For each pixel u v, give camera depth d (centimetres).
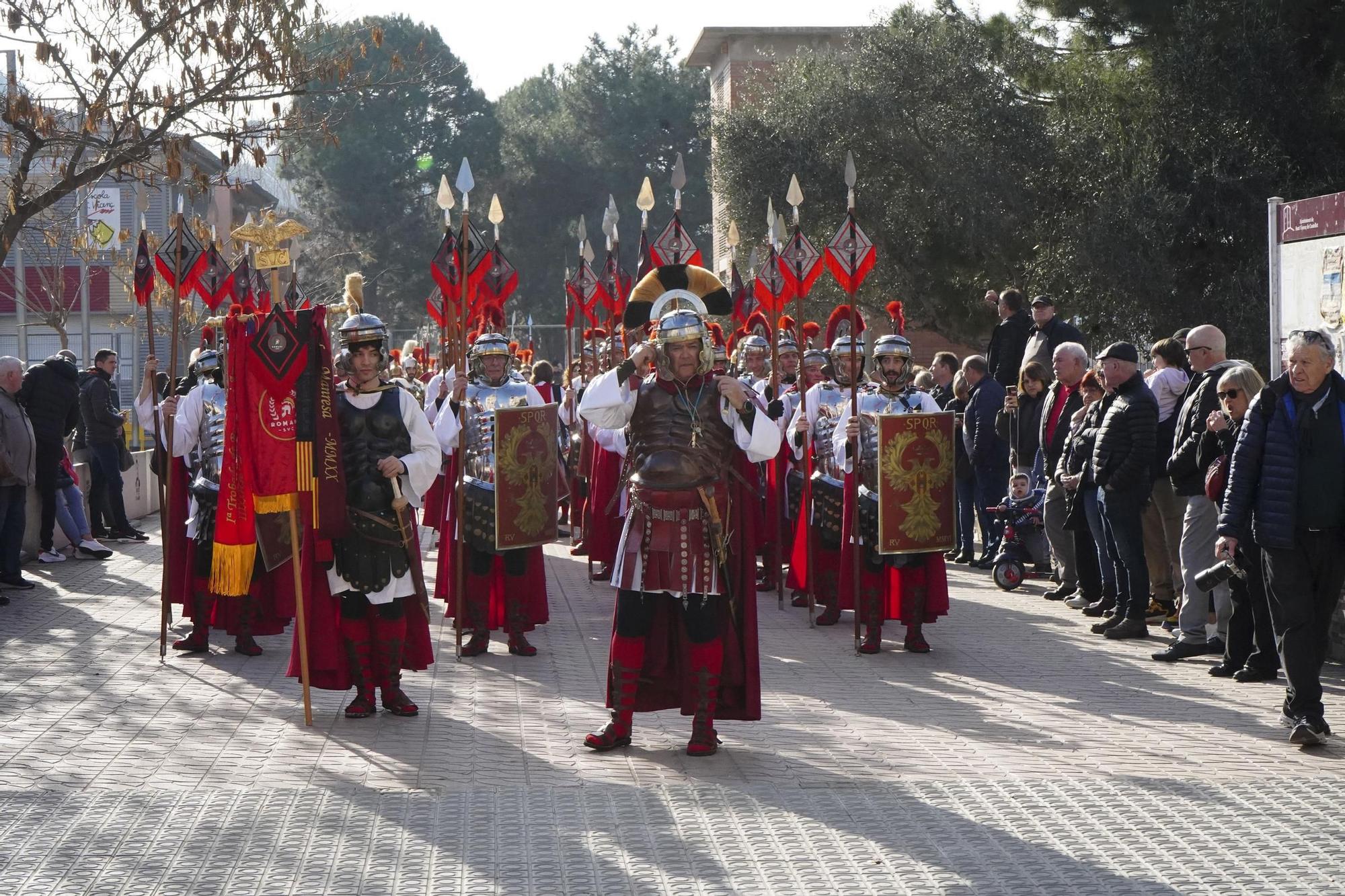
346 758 650
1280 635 691
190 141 1537
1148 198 2538
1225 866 503
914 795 591
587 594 1222
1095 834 538
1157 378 1054
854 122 2939
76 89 1475
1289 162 2572
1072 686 831
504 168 6681
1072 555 1185
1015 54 2927
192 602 934
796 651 955
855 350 934
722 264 4269
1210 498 806
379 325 741
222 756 653
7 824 543
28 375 1406
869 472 941
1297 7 2652
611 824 548
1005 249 2817
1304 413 685
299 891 472
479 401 928
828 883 483
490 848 517
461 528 923
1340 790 600
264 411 715
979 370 1395
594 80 6888
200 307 2605
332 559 734
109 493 1641
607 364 1571
